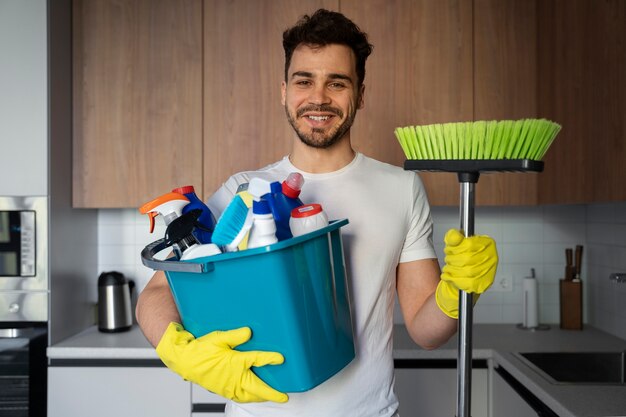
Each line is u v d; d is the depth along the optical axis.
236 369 0.95
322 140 1.25
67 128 2.55
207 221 1.11
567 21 2.21
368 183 1.32
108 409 2.34
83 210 2.74
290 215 1.04
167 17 2.54
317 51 1.22
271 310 0.93
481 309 2.89
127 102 2.56
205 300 0.96
